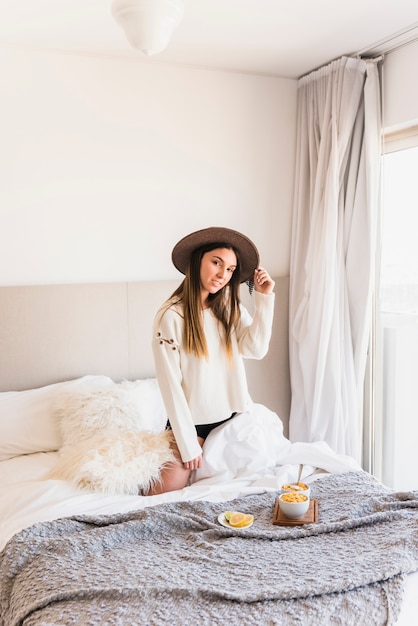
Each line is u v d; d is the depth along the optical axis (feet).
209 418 7.47
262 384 11.03
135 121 9.84
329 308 9.72
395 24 8.28
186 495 6.72
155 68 9.89
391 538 5.45
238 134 10.61
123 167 9.84
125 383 9.07
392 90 9.34
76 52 9.29
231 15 7.92
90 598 4.70
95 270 9.83
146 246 10.14
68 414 8.31
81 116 9.50
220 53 9.47
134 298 9.90
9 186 9.18
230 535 5.77
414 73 8.91
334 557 5.24
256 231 10.96
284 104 10.93
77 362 9.59
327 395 9.95
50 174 9.39
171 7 5.62
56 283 9.59
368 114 9.42
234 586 4.81
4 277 9.27
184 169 10.27
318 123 10.37
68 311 9.47
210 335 7.51
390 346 10.22
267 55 9.59
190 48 9.23
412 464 9.88
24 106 9.15
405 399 9.95
